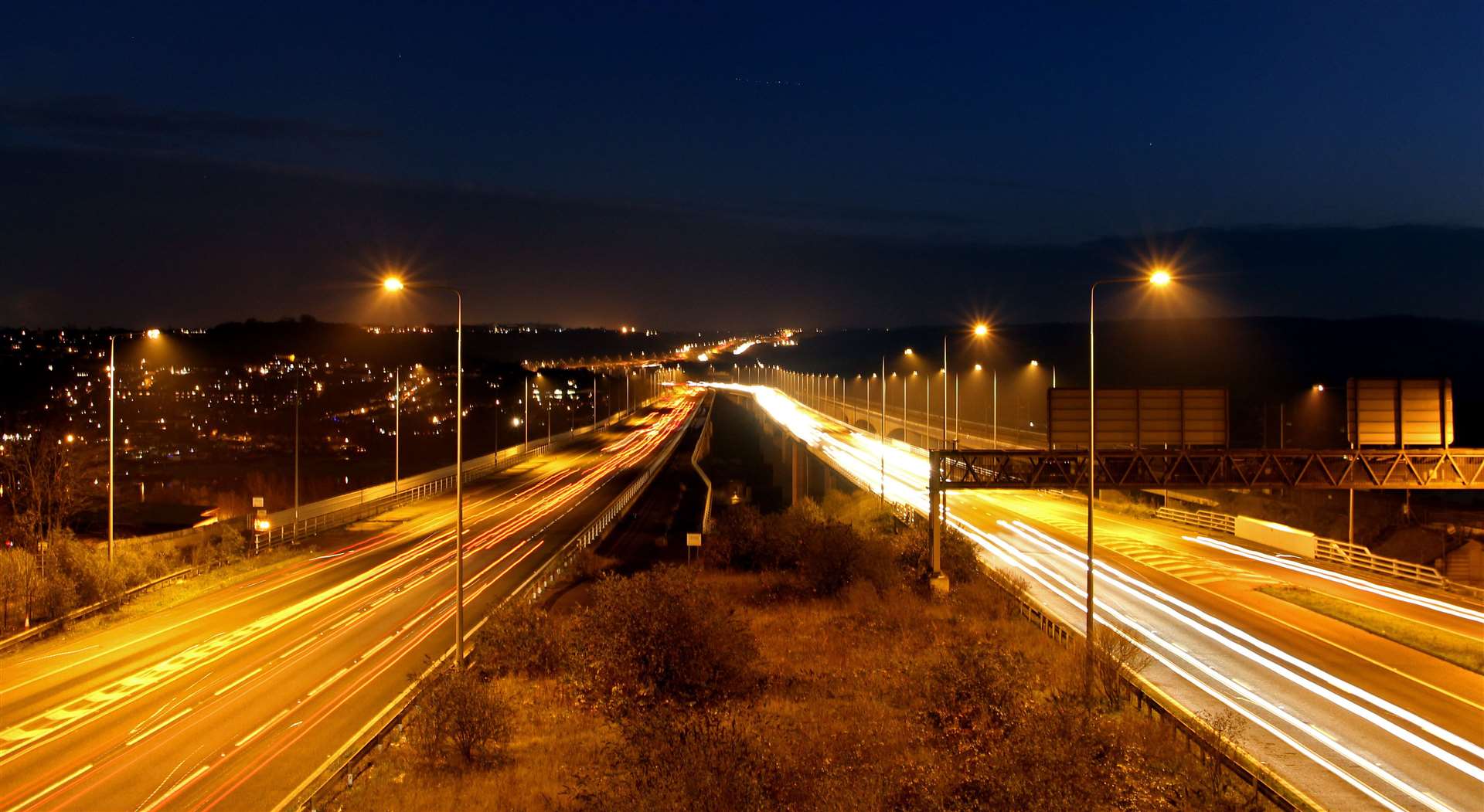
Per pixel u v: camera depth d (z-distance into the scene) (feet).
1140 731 70.69
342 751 75.72
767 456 461.37
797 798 57.72
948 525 159.74
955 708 76.18
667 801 53.67
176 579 147.95
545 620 108.99
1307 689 90.43
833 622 125.59
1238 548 182.09
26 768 71.87
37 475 158.30
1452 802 63.77
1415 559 191.11
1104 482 135.03
